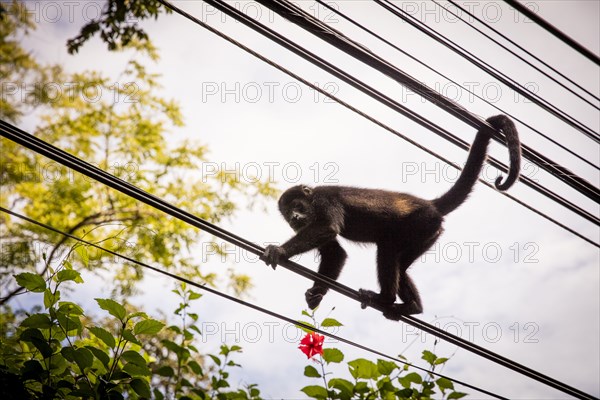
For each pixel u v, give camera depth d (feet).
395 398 21.79
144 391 17.63
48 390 16.57
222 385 22.89
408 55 21.84
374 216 29.50
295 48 20.04
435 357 22.08
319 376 21.54
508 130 24.07
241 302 18.24
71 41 36.88
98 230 50.06
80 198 48.29
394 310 27.07
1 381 16.31
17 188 49.21
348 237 30.94
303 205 30.81
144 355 21.63
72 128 51.24
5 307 39.58
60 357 17.62
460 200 28.91
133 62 50.39
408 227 28.84
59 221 48.70
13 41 44.98
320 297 26.86
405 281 28.58
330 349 21.52
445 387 21.91
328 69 20.62
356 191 30.71
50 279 17.67
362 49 21.17
